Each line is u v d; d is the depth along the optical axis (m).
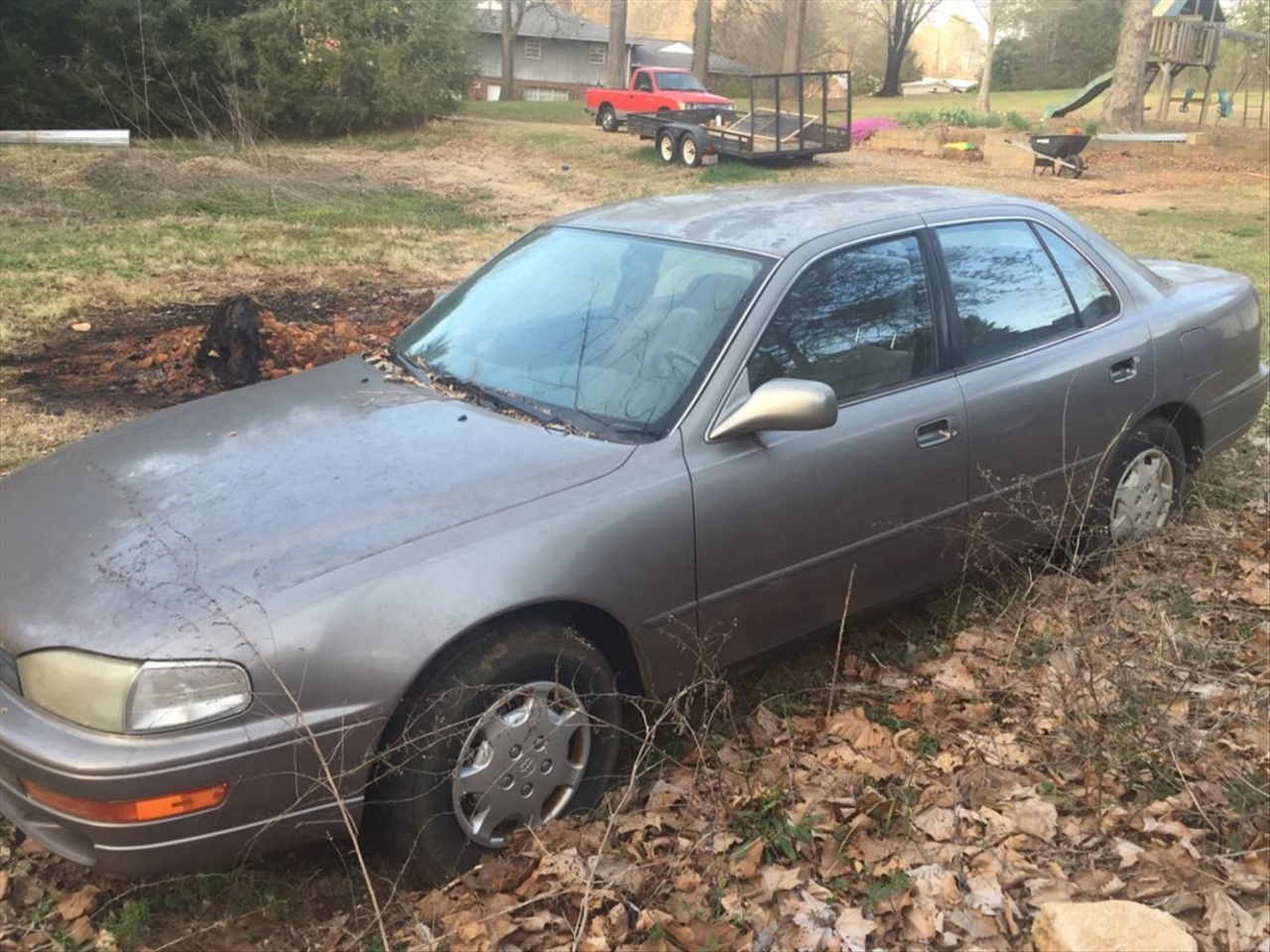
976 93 62.31
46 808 2.65
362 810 2.90
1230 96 36.00
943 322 4.05
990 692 3.88
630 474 3.23
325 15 27.56
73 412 6.77
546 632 3.03
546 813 3.15
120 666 2.61
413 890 3.05
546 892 2.91
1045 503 4.36
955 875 2.98
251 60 26.83
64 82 25.56
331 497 3.10
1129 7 28.72
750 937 2.76
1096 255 4.73
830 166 24.12
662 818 3.22
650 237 4.07
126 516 3.10
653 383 3.52
